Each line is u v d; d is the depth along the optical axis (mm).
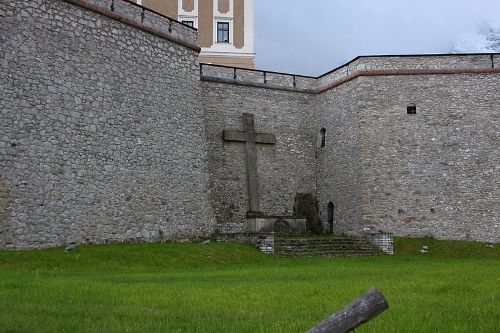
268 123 29047
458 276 13172
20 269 14516
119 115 20938
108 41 20906
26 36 18125
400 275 13648
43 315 7352
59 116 18781
